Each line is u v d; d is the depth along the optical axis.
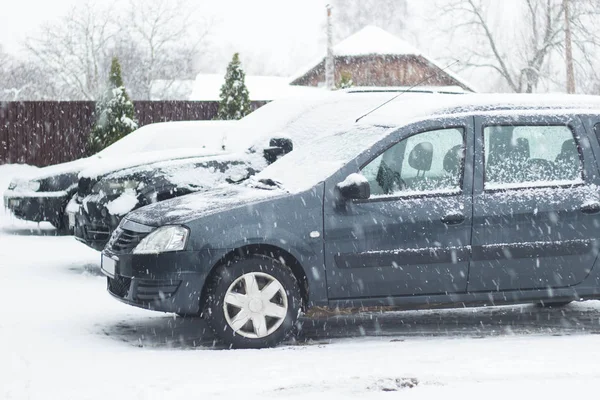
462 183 7.10
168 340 7.05
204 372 5.70
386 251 6.91
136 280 6.82
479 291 7.11
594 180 7.34
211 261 6.69
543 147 7.34
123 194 9.94
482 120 7.26
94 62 47.94
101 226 10.04
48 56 47.88
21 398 5.06
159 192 9.87
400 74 50.75
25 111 28.19
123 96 26.14
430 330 7.52
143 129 14.34
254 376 5.57
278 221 6.79
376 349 6.51
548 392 5.16
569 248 7.19
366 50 50.50
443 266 7.01
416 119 7.21
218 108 28.86
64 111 28.42
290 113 10.84
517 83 48.91
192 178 9.97
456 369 5.71
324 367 5.83
